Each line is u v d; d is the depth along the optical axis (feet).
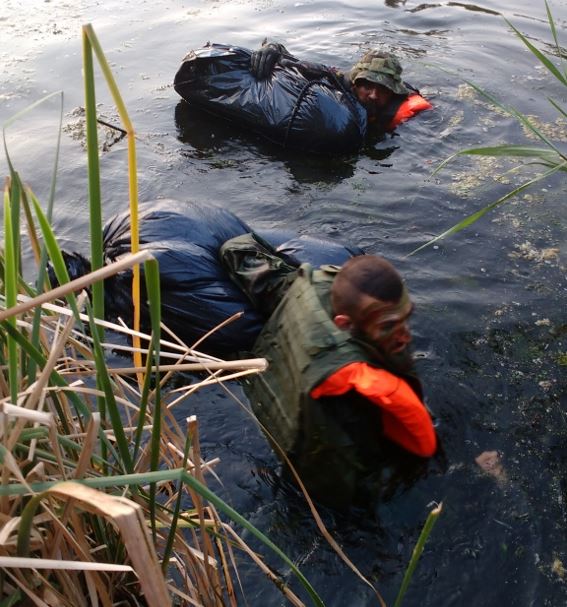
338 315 6.49
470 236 11.44
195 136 14.32
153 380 8.43
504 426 8.01
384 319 6.28
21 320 4.44
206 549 5.16
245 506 7.09
